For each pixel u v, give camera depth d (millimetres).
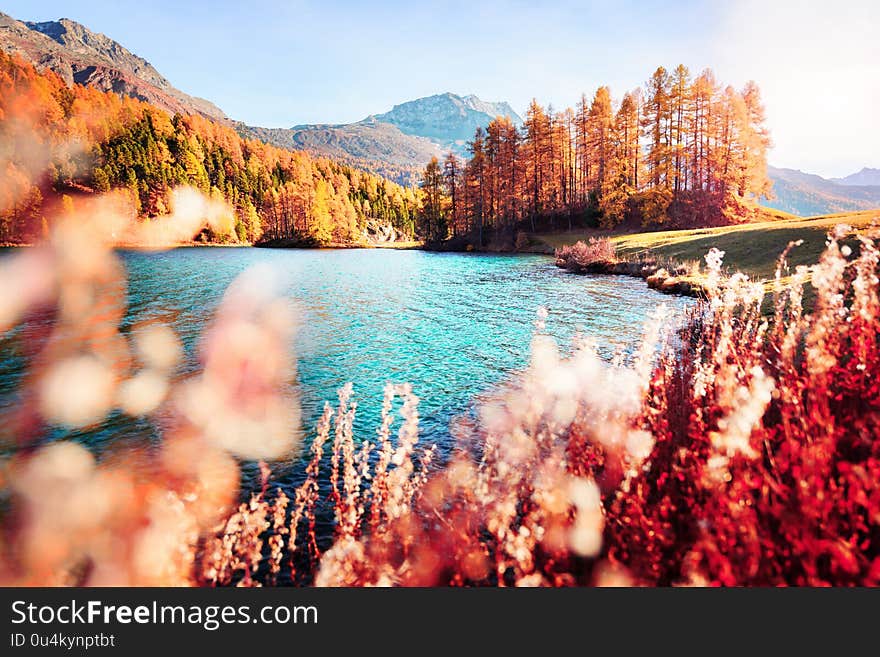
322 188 99688
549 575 3150
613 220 60688
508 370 12344
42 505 4586
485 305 22781
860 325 3822
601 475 3920
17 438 7551
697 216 55969
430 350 14602
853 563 2273
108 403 8812
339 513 4578
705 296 9797
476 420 8656
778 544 2646
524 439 3799
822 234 26594
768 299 13672
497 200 74312
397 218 143750
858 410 3465
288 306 22578
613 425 4027
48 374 9414
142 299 22406
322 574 3600
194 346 12641
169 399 9039
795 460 2816
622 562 3047
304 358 13477
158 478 6348
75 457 6910
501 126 73000
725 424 2818
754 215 55781
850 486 2586
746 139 57062
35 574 3582
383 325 18484
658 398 4547
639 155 65000
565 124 71125
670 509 3176
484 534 4008
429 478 5645
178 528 4320
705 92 57438
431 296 26141
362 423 8898
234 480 6480
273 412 8797
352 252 75625
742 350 4684
